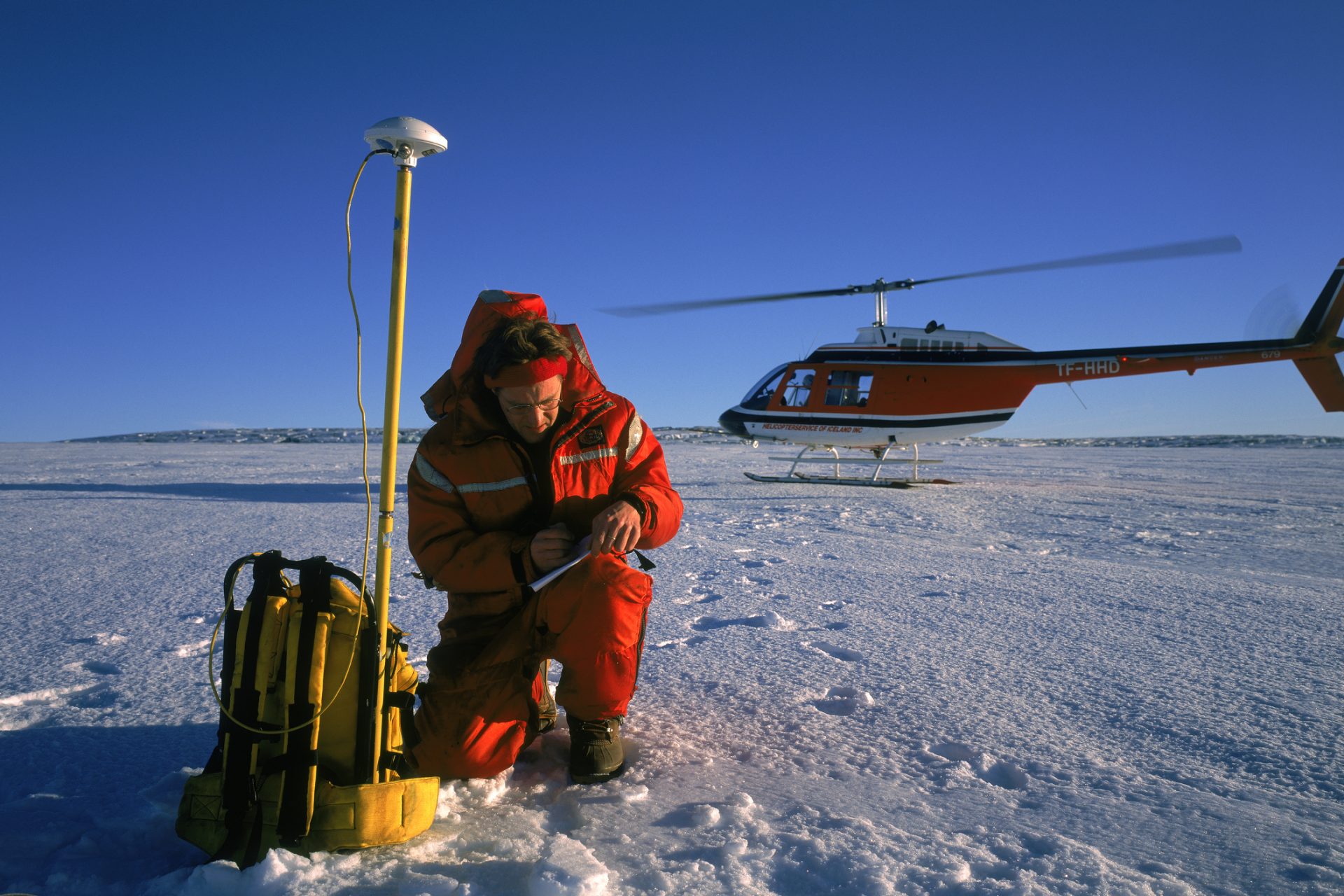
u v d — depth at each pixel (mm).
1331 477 16125
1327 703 2496
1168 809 1770
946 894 1420
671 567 5090
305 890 1424
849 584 4520
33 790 1870
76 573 4781
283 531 6863
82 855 1583
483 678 1862
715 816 1718
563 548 1795
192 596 4129
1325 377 12039
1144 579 4715
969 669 2869
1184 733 2244
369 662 1616
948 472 17453
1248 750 2115
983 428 12164
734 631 3457
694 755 2104
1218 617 3695
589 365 1980
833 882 1468
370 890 1438
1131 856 1557
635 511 1826
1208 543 6406
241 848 1518
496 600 1924
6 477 14102
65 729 2262
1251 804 1801
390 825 1558
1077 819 1723
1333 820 1718
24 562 5184
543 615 1895
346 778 1614
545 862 1421
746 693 2609
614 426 1973
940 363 12055
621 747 1991
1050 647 3180
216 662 2949
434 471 1921
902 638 3314
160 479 13930
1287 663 2953
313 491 11172
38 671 2807
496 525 1946
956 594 4262
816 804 1797
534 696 2180
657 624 3596
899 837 1631
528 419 1830
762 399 12672
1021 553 5824
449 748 1847
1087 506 9328
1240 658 3018
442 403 1976
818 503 9523
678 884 1448
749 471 16812
